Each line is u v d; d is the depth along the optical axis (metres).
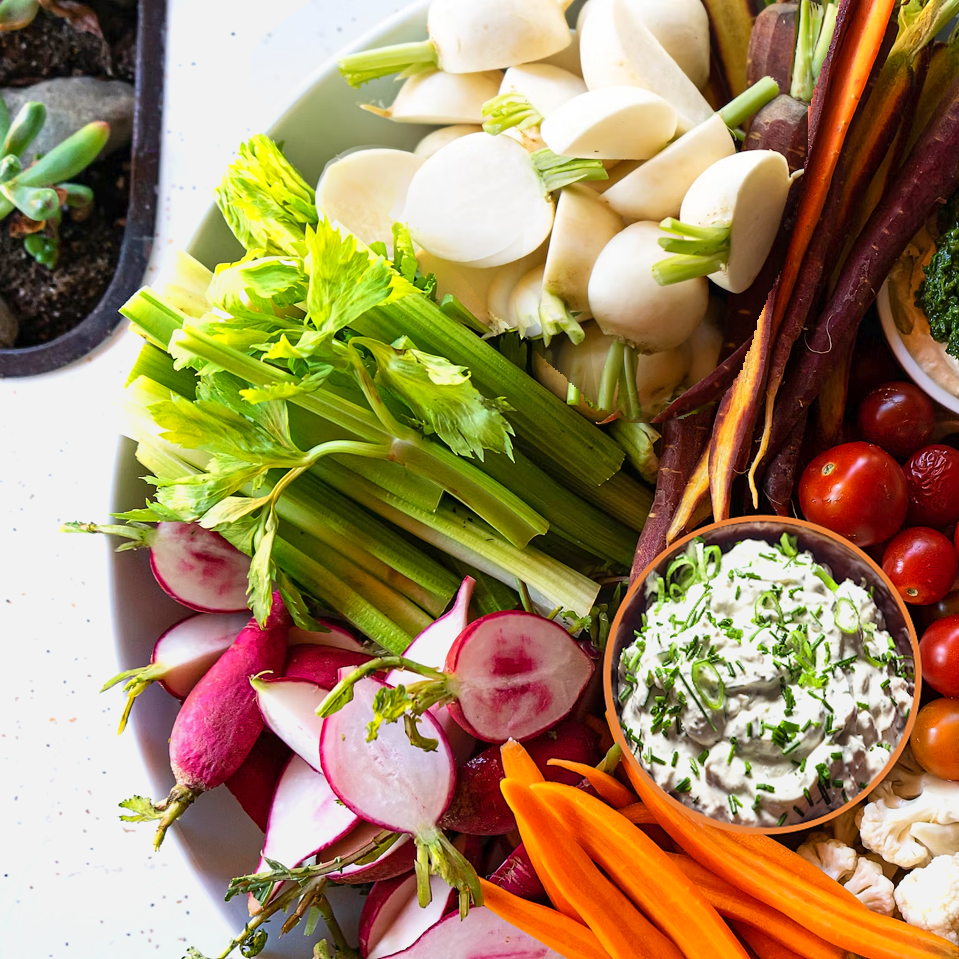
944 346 0.56
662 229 0.54
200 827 0.60
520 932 0.57
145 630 0.61
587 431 0.59
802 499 0.58
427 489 0.58
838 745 0.52
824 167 0.54
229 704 0.58
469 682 0.56
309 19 0.67
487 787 0.57
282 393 0.54
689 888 0.55
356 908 0.61
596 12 0.56
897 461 0.59
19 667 0.67
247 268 0.55
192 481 0.55
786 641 0.53
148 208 0.67
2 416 0.68
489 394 0.58
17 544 0.68
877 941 0.54
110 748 0.67
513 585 0.60
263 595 0.55
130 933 0.65
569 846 0.56
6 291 0.68
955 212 0.56
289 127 0.61
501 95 0.57
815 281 0.55
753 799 0.52
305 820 0.58
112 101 0.69
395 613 0.60
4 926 0.66
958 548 0.58
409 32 0.60
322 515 0.59
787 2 0.57
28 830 0.66
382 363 0.54
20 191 0.65
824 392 0.58
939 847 0.56
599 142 0.55
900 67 0.55
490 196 0.57
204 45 0.67
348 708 0.56
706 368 0.58
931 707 0.57
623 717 0.55
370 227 0.59
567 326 0.56
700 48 0.58
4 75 0.69
